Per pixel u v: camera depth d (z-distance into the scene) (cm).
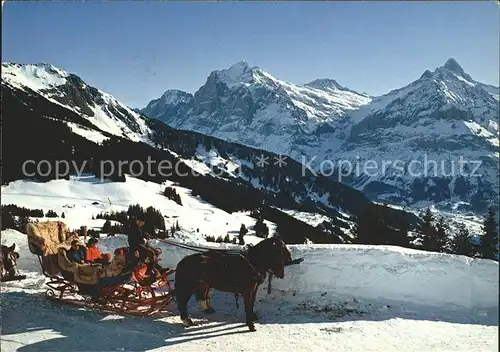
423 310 945
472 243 1436
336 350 747
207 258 890
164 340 788
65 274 934
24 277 1128
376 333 823
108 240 1266
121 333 807
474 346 754
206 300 955
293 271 1047
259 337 808
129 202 6550
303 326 864
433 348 750
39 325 822
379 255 1017
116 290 927
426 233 2078
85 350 725
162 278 913
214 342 782
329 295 1013
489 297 929
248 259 877
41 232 970
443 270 973
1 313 868
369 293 998
